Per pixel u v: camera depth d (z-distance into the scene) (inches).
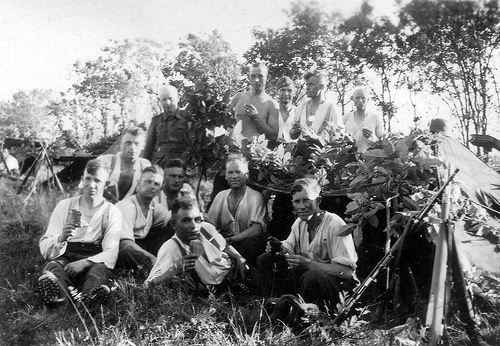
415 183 158.4
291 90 225.9
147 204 190.5
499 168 205.5
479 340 135.5
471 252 168.9
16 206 238.5
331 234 162.2
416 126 190.4
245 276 170.6
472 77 215.6
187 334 141.7
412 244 159.0
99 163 182.5
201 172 211.9
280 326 147.4
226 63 241.9
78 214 172.1
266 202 190.7
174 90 215.9
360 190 161.5
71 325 148.5
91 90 265.3
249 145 195.5
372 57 226.2
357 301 140.2
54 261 170.6
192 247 168.4
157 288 159.8
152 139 221.8
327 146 189.2
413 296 155.4
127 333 141.7
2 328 151.2
